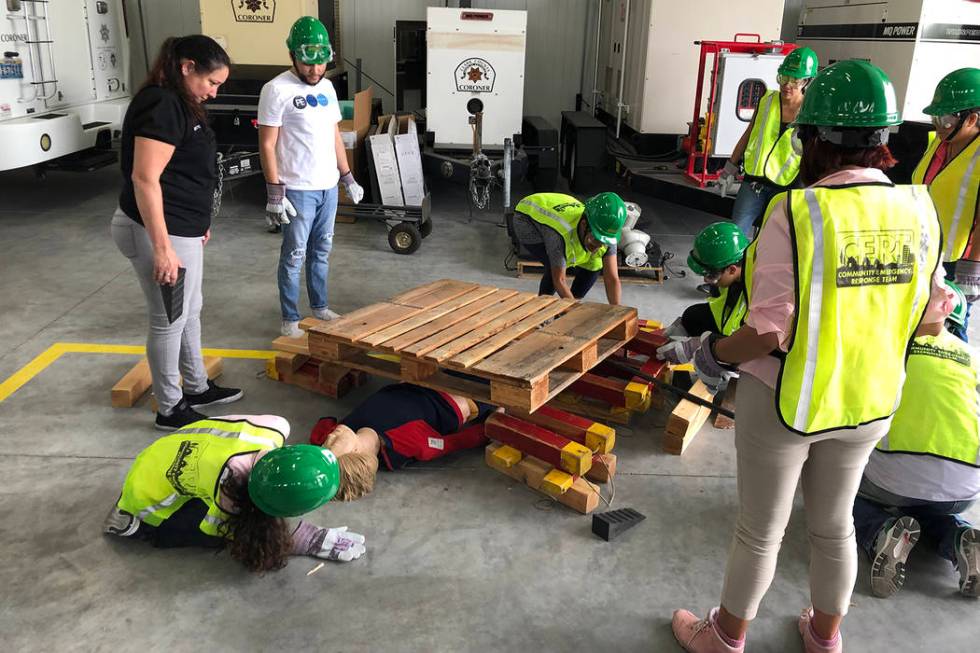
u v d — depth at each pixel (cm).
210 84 306
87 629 239
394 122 729
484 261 636
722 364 201
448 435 337
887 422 193
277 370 405
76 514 294
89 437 348
